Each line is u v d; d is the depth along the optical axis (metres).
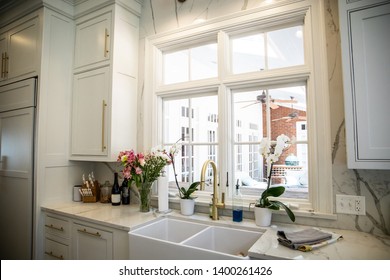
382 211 1.42
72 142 2.39
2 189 2.43
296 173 1.77
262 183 1.89
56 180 2.30
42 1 2.20
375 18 1.29
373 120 1.27
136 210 2.04
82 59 2.38
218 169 1.96
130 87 2.31
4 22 2.56
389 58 1.25
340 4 1.36
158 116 2.32
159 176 2.01
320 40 1.62
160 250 1.37
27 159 2.22
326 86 1.58
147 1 2.41
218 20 1.99
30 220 2.15
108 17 2.22
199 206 1.99
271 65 1.94
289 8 1.73
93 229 1.78
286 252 1.19
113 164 2.48
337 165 1.54
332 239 1.30
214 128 2.12
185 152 2.25
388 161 1.23
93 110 2.26
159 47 2.32
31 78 2.27
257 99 1.93
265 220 1.60
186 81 2.17
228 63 2.00
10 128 2.41
